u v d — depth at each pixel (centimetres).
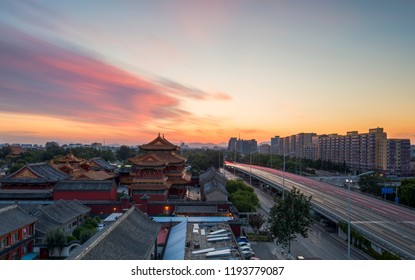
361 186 12575
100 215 7875
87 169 12962
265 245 6384
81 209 7300
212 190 8875
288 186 13125
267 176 16600
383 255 5322
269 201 11862
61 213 6538
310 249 6131
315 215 8844
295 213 5316
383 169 19388
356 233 6238
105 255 3172
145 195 8075
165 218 6969
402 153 19475
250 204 8381
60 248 5306
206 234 5419
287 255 5750
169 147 10306
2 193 8744
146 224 4875
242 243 5838
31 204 6850
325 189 12688
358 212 8475
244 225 7688
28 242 5325
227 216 7569
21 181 8888
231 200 9006
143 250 3853
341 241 6669
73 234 5909
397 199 10212
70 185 8825
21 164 15138
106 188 8769
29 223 5275
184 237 5088
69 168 11644
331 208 8844
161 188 8719
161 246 5494
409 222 7500
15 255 4991
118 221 4103
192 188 13588
